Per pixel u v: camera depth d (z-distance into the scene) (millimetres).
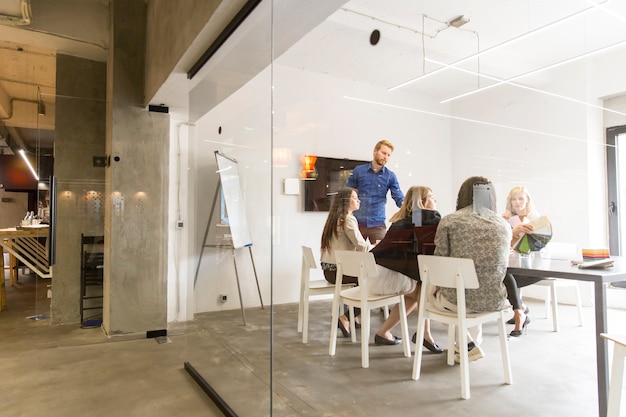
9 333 3686
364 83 3535
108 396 2340
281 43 2578
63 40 3793
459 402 1611
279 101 3270
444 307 2031
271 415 1820
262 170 2182
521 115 3221
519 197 2781
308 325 2414
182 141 4008
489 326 1943
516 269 2043
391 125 3344
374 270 2268
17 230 4031
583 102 3084
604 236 2836
